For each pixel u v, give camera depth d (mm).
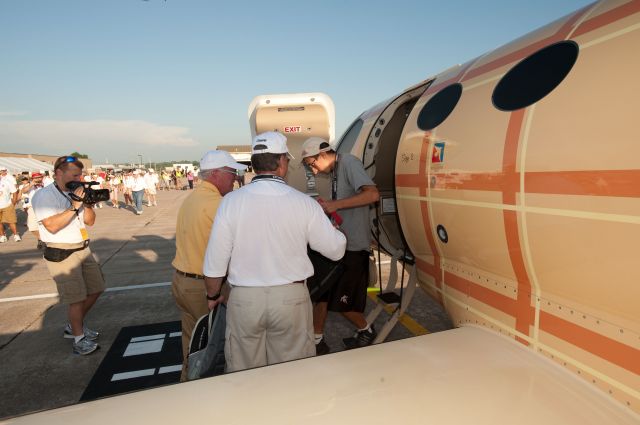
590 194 1202
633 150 1080
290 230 1789
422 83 2914
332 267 2611
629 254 1119
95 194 3107
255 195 1775
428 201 2104
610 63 1212
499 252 1664
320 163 2830
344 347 3498
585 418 1123
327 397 1165
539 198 1385
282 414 1097
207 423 1066
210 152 2484
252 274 1800
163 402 1158
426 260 2443
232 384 1244
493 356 1421
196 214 2324
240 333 1837
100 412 1116
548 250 1397
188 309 2479
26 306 4711
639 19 1181
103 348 3582
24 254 7680
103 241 8711
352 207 2674
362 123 3857
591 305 1315
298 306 1845
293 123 4891
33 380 3080
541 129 1385
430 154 2055
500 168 1554
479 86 1850
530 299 1599
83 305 3469
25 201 8789
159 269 6285
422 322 3957
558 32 1523
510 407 1136
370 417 1082
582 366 1380
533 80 1506
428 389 1200
